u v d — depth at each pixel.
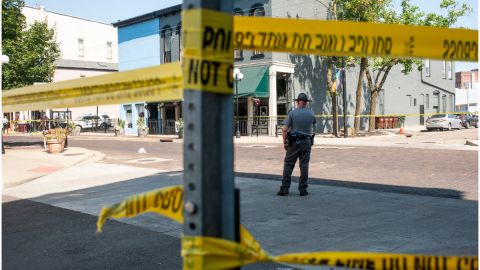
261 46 1.57
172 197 1.67
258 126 27.91
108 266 4.64
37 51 22.97
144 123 32.06
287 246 5.13
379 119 36.06
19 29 22.08
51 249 5.26
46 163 14.34
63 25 51.75
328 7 27.77
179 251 5.12
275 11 26.53
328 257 1.71
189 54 1.36
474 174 10.49
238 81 27.75
